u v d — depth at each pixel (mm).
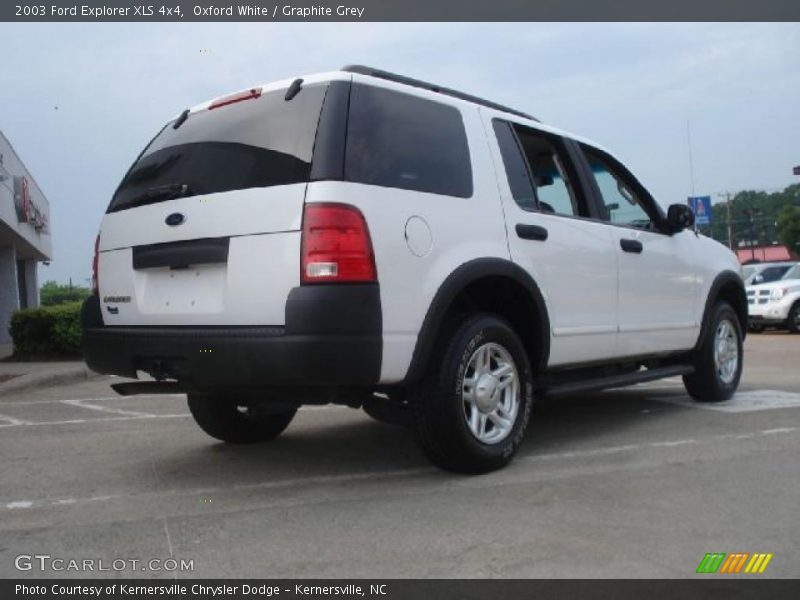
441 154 4102
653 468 4215
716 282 6250
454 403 3877
